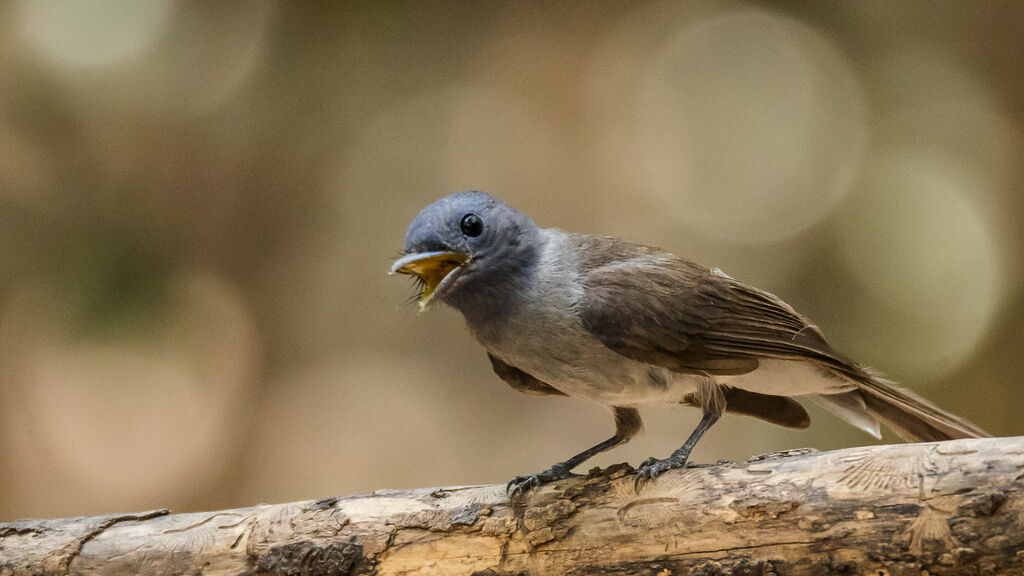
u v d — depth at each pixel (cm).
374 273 1363
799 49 1381
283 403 1311
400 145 1395
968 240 1278
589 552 555
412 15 1403
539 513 567
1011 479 488
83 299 1252
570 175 1399
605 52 1421
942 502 495
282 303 1344
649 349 641
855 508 511
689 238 1370
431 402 1322
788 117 1370
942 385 1239
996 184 1298
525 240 652
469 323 671
